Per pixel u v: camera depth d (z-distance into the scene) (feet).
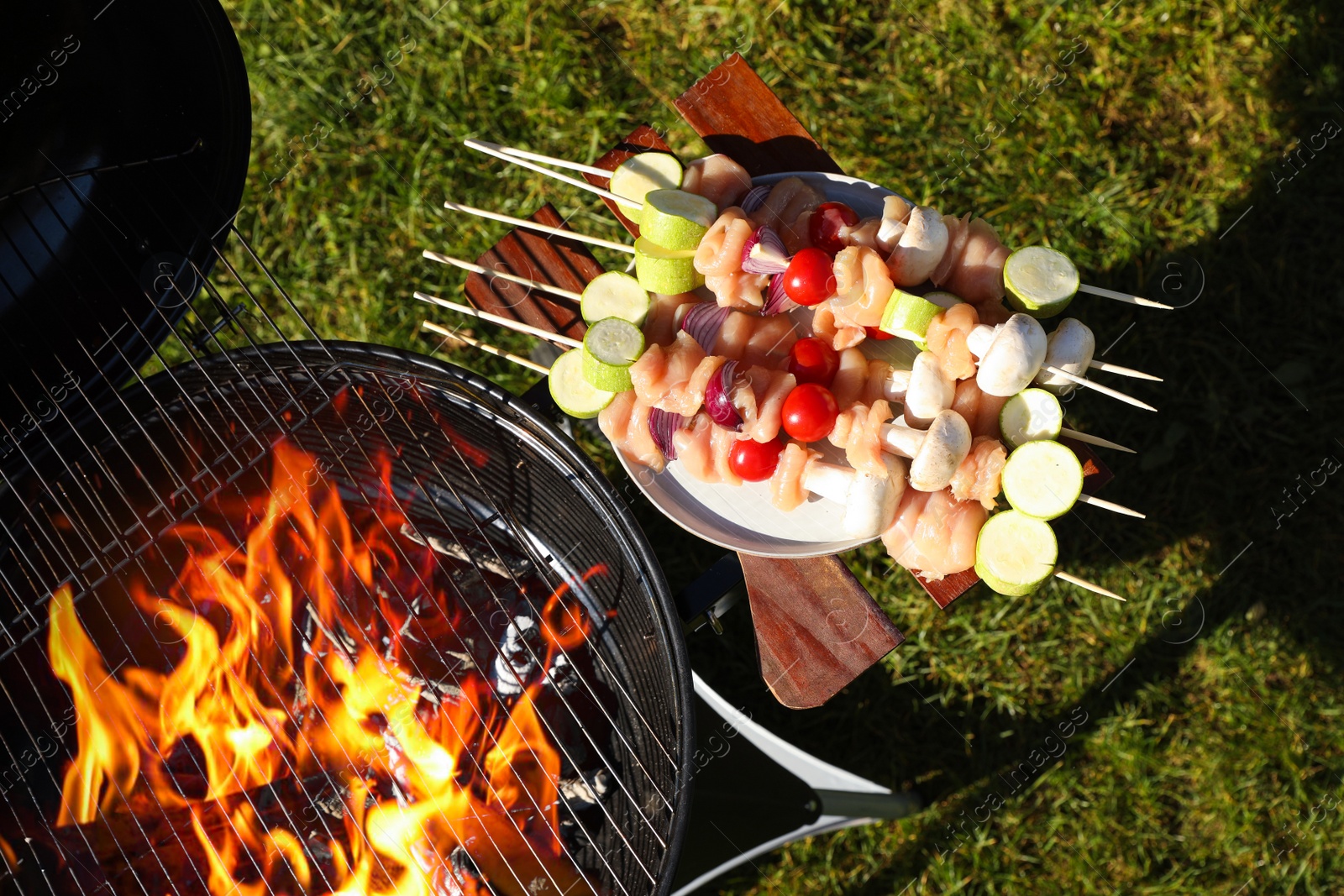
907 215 3.29
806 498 3.35
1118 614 3.96
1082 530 3.99
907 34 4.13
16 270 3.11
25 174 3.06
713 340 3.34
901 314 3.23
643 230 3.34
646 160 3.45
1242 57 4.06
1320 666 3.93
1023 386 3.22
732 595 3.41
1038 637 3.98
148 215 3.17
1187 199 4.04
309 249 4.16
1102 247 4.05
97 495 3.33
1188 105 4.07
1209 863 3.89
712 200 3.38
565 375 3.42
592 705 3.43
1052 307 3.26
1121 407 4.01
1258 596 3.95
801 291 3.24
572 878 3.35
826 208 3.32
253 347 3.26
